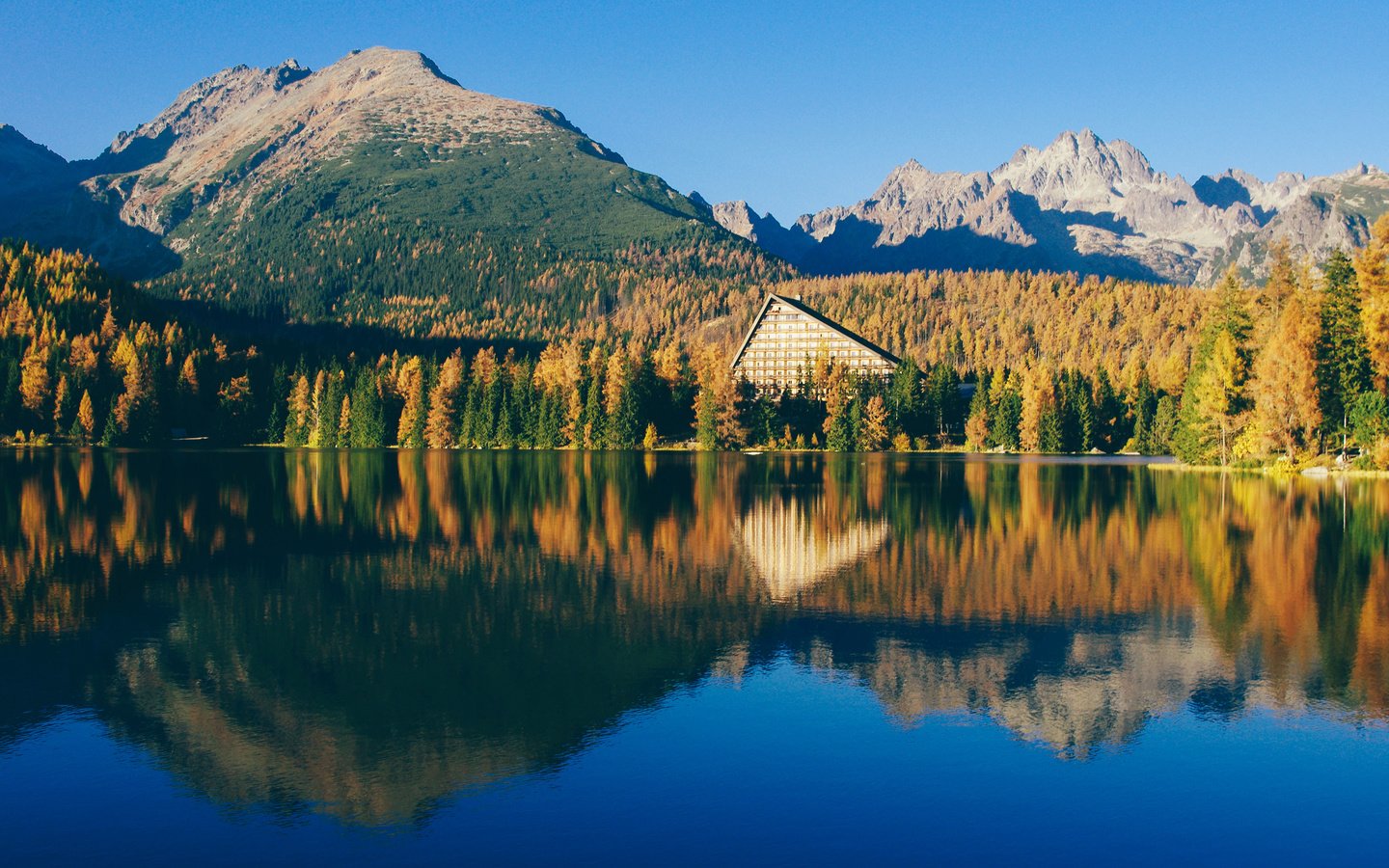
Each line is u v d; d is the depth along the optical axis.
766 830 26.70
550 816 27.55
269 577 58.00
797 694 36.69
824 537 73.00
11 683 38.50
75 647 43.22
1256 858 25.31
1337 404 127.62
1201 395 145.38
